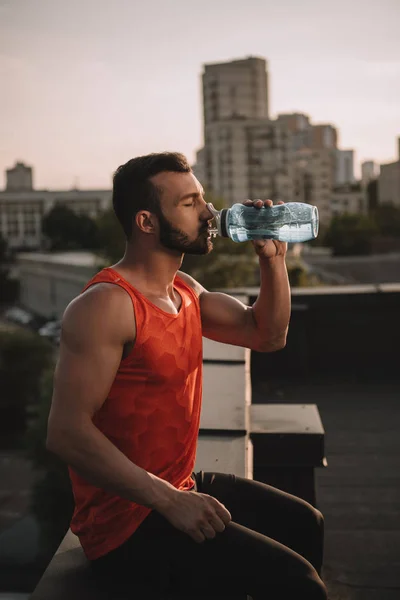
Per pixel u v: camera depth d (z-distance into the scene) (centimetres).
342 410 492
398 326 588
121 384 139
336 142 18988
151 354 138
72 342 133
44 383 1384
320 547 163
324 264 4484
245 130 10512
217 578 140
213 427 212
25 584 1408
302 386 557
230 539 139
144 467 144
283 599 136
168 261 148
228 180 10531
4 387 2814
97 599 138
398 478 372
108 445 132
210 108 13438
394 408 492
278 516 161
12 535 1750
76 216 10500
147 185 143
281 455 276
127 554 144
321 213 11625
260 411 306
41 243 12044
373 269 4447
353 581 277
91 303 134
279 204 161
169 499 134
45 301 5494
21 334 2902
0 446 2653
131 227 146
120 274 145
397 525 321
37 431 1316
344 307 586
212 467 189
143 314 137
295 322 572
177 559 142
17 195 11919
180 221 144
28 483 2283
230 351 301
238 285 2109
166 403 142
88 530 147
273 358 578
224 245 2100
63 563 153
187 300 154
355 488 362
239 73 13312
